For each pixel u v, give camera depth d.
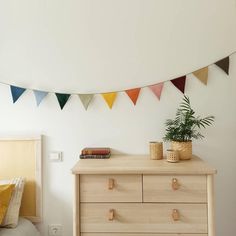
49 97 1.84
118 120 1.83
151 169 1.36
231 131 1.79
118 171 1.37
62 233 1.84
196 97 1.80
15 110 1.85
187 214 1.36
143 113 1.82
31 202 1.83
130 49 1.82
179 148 1.57
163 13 1.80
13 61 1.85
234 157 1.79
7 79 1.85
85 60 1.83
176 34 1.80
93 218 1.39
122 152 1.83
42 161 1.84
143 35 1.81
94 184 1.40
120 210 1.39
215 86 1.80
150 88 1.81
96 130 1.83
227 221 1.79
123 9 1.81
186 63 1.80
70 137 1.84
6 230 1.58
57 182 1.84
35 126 1.85
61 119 1.84
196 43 1.80
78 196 1.39
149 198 1.38
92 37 1.83
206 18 1.79
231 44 1.79
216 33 1.79
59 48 1.84
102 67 1.83
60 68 1.84
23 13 1.84
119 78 1.83
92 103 1.84
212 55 1.79
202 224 1.36
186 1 1.80
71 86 1.84
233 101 1.79
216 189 1.79
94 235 1.39
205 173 1.33
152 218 1.38
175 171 1.34
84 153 1.66
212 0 1.79
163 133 1.81
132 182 1.39
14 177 1.83
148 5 1.81
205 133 1.80
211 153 1.80
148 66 1.82
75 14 1.83
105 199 1.39
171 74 1.81
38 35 1.84
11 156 1.84
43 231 1.84
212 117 1.76
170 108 1.81
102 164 1.48
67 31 1.83
